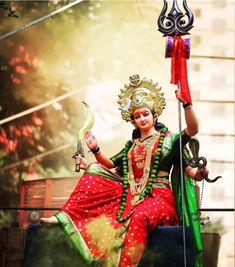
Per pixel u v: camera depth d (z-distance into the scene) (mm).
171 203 11562
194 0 16000
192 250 11211
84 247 11148
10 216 15617
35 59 17031
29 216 14555
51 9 16875
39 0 17000
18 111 16797
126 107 11992
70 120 16531
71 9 16703
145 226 11117
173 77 11523
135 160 11742
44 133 16562
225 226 15078
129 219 11266
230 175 15602
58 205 14492
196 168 11617
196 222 11312
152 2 16281
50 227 11336
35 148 16531
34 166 16453
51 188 14555
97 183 11570
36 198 14625
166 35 11734
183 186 11516
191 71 15859
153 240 11164
